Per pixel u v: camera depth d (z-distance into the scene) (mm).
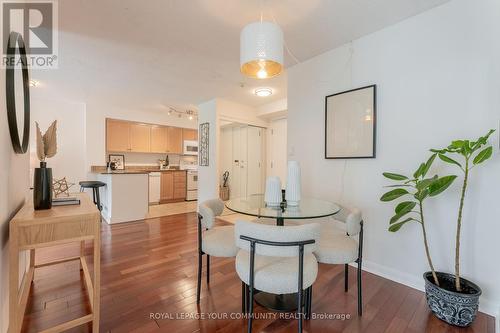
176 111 5574
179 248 2801
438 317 1586
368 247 2262
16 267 1176
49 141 1479
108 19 2041
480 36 1675
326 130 2570
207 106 4656
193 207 5426
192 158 7117
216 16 2000
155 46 2514
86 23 2100
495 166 1623
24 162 1819
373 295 1866
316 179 2695
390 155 2111
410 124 1998
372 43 2232
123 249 2756
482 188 1672
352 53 2377
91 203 1658
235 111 4711
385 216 2152
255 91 3982
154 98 4477
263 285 1263
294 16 1985
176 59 2824
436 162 1862
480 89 1675
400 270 2064
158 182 5906
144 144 5891
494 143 1622
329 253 1582
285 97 4316
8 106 1265
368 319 1583
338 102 2465
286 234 1198
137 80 3520
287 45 2463
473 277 1710
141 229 3566
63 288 1893
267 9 1893
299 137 2873
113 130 5398
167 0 1801
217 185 4445
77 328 1462
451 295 1516
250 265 1281
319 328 1495
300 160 2855
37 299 1742
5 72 1242
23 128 1682
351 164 2391
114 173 3908
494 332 1462
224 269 2277
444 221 1842
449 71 1803
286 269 1321
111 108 5258
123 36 2318
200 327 1492
